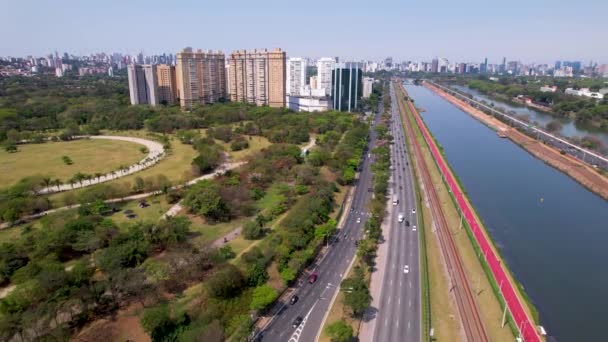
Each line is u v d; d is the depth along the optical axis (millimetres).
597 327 133875
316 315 132250
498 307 135875
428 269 159750
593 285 157375
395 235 188625
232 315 128500
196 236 180750
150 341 114562
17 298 120000
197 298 132875
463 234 190750
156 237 164250
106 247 159125
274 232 185500
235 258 159500
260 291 132875
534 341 117312
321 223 189625
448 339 121750
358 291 130875
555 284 157750
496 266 155000
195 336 111000
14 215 188625
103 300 127000
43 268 138500
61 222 176875
